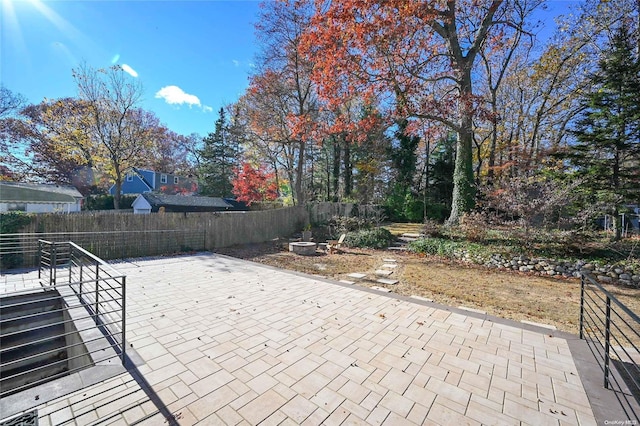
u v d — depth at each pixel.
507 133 18.47
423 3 9.75
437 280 7.02
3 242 7.10
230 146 28.78
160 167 34.69
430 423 2.26
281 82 17.69
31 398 2.43
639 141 8.05
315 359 3.18
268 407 2.41
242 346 3.45
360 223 14.19
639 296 6.00
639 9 10.43
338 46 10.82
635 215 9.03
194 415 2.29
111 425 2.16
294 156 22.72
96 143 20.16
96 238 8.52
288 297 5.33
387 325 4.16
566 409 2.45
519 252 8.53
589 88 12.38
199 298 5.20
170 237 10.13
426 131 13.10
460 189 11.77
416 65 11.21
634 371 3.09
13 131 24.02
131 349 3.33
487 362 3.21
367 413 2.36
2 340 4.70
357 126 12.43
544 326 4.30
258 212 13.50
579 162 9.14
